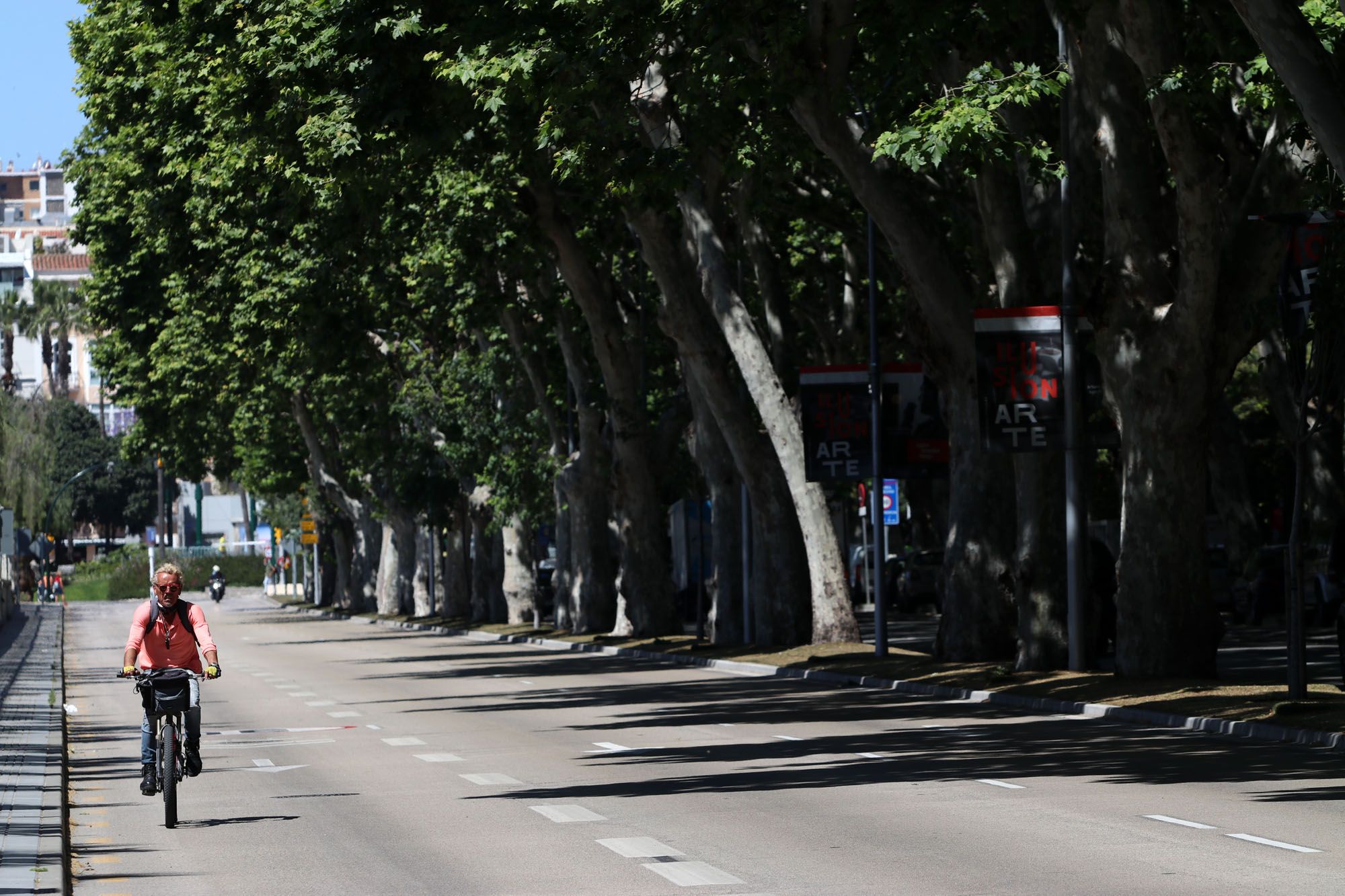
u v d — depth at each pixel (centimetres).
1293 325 4322
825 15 4791
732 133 5481
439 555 15812
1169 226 5566
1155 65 4534
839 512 12812
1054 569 5912
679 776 3469
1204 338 5006
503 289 8775
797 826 2686
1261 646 7319
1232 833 2503
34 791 3234
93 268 10638
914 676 6075
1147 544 5169
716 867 2308
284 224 6994
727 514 8544
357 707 5822
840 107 4825
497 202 7375
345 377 11294
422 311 9162
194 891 2255
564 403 10438
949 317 6169
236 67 5444
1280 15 2884
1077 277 5697
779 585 7938
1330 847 2362
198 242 8331
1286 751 3662
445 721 5094
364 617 16838
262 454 16550
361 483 15725
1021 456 5916
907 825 2662
